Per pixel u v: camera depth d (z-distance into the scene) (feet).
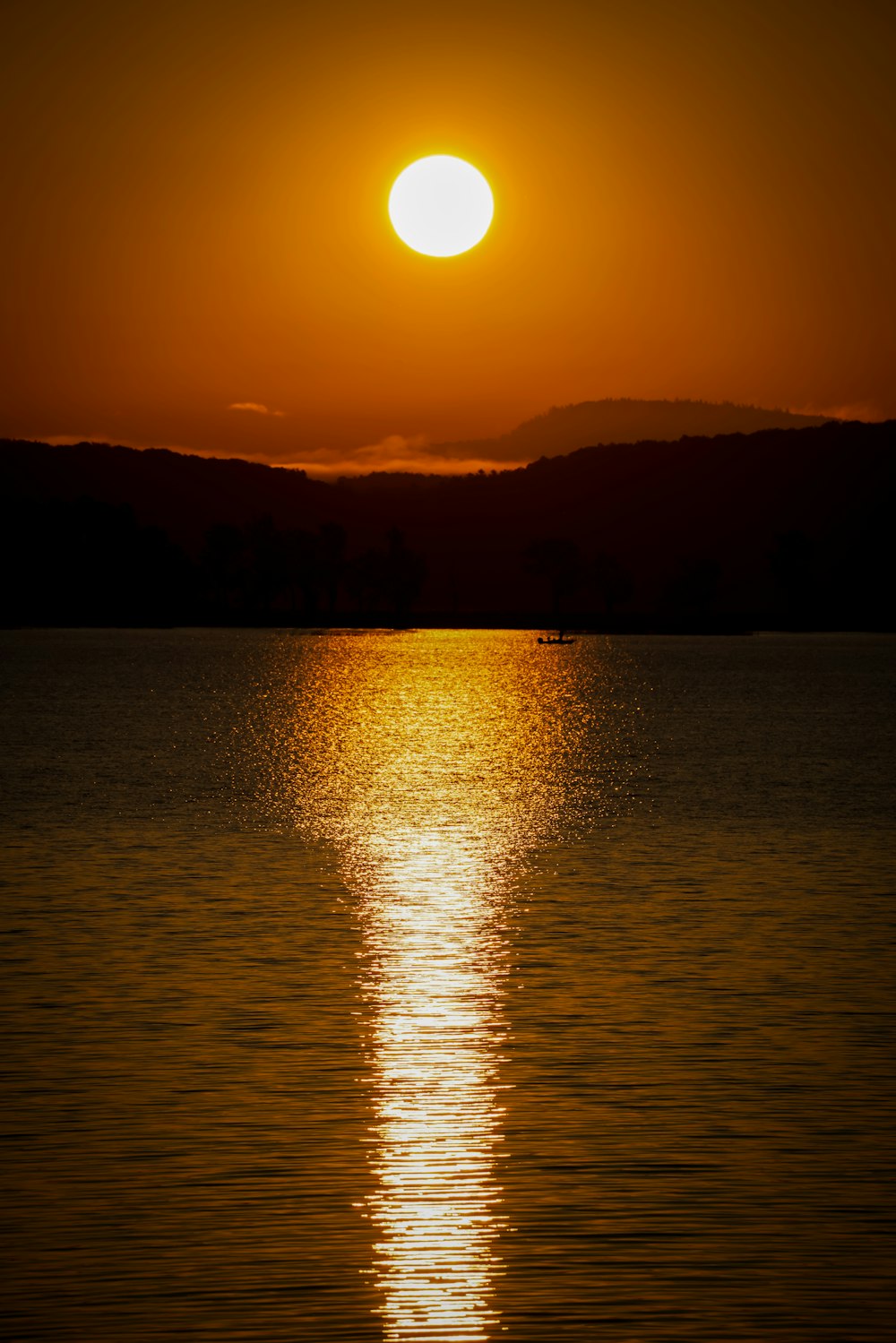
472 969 158.10
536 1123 109.19
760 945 169.68
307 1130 107.65
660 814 297.74
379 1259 87.04
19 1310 80.84
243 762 420.77
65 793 333.21
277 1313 80.59
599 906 193.88
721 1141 106.11
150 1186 97.35
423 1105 113.50
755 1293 83.05
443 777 380.37
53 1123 109.19
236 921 182.39
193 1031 133.39
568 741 515.09
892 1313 80.79
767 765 418.72
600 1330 79.05
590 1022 136.87
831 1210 94.17
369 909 190.80
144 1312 80.64
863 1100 115.03
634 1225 91.81
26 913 186.80
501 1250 88.28
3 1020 136.46
